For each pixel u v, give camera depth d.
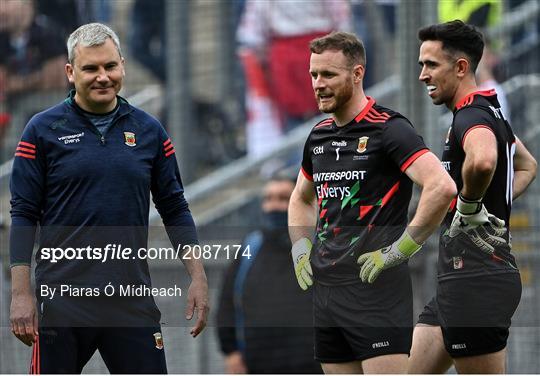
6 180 30.48
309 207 17.38
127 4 31.23
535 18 28.62
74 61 16.08
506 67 28.48
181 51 29.20
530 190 25.66
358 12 31.12
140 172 16.33
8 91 30.62
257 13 31.33
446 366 18.19
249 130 31.39
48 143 16.12
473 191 16.48
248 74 31.42
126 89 31.11
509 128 17.36
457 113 17.05
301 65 31.19
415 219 15.78
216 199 29.81
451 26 17.36
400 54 26.11
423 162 15.80
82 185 16.14
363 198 16.27
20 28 30.53
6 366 19.11
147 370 16.42
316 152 16.69
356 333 16.41
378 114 16.30
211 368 18.72
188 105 29.36
